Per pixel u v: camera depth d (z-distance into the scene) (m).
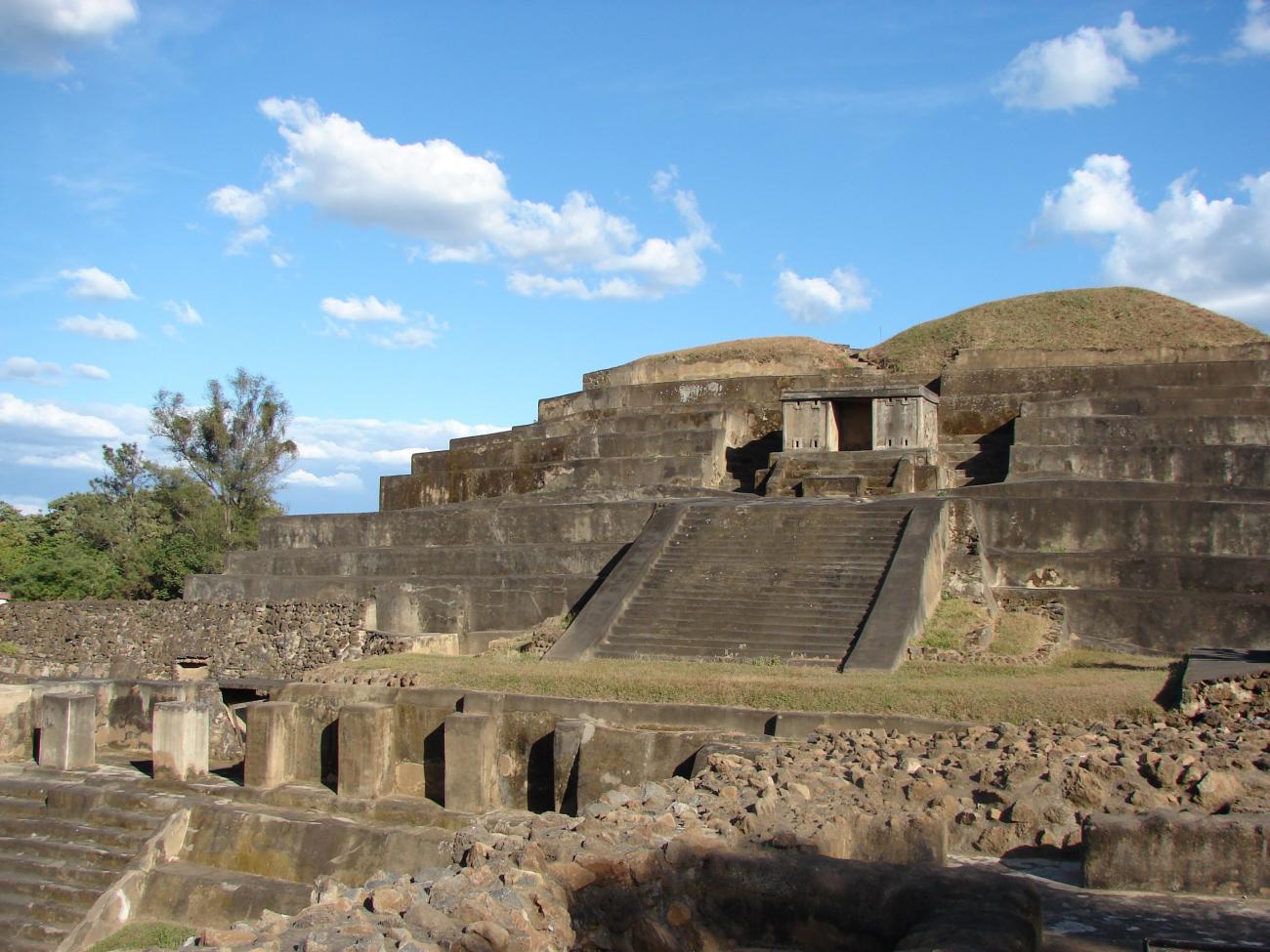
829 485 29.23
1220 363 32.16
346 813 18.39
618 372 42.47
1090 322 40.50
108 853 17.95
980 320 41.91
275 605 29.39
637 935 8.21
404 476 37.50
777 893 8.25
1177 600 23.30
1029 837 10.79
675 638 22.42
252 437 54.62
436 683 19.88
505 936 7.44
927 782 11.49
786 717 16.19
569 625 24.59
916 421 31.34
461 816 17.56
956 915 7.27
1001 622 23.17
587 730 16.73
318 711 20.28
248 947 7.38
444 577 29.06
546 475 34.50
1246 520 24.83
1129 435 29.72
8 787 20.20
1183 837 9.42
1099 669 19.52
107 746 23.66
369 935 7.29
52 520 58.22
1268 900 9.16
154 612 31.58
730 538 25.88
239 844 17.55
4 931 16.52
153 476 55.78
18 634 33.94
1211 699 15.24
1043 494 26.98
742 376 39.19
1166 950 7.68
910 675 18.55
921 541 23.78
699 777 12.18
